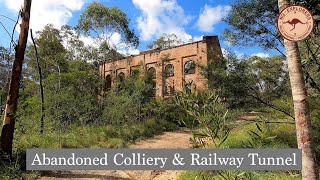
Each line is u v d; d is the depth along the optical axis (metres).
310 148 3.52
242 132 8.29
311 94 7.43
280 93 8.73
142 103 19.06
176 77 26.36
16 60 7.72
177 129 16.52
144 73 25.06
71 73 21.06
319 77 6.83
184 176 6.46
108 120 15.87
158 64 27.84
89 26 31.52
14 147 7.93
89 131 13.20
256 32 8.36
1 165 6.71
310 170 3.47
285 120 8.55
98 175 7.34
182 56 26.25
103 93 21.92
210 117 2.43
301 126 3.57
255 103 8.25
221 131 2.52
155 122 16.50
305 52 7.04
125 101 17.59
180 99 2.54
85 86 23.41
